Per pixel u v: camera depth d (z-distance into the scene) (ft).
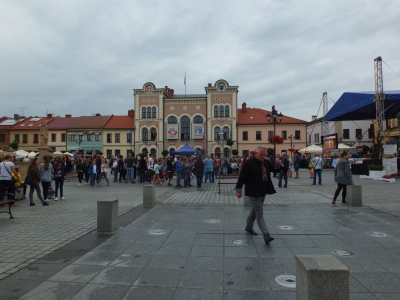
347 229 22.29
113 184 66.80
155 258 16.35
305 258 9.48
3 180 34.09
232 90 182.60
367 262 15.39
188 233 21.57
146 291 12.39
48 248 18.34
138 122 185.47
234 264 15.31
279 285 12.82
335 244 18.56
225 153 180.04
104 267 15.11
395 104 84.58
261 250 17.54
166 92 194.59
